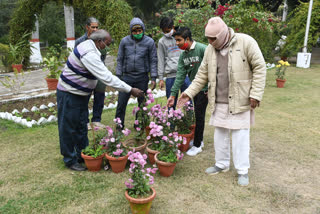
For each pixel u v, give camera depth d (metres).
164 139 2.87
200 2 7.98
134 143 3.39
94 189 2.62
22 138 3.99
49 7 23.62
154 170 2.38
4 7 28.11
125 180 2.79
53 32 25.39
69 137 2.89
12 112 5.17
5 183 2.75
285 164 3.17
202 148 3.67
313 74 9.98
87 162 2.92
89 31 3.76
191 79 3.42
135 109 3.41
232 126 2.61
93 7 8.67
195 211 2.29
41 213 2.27
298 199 2.46
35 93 7.06
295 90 7.29
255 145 3.74
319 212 2.27
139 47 3.92
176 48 3.96
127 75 4.05
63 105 2.77
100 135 3.16
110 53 8.07
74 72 2.68
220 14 7.57
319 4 12.43
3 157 3.36
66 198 2.48
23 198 2.48
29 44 12.07
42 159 3.30
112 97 6.57
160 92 6.59
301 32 12.49
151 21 19.27
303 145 3.72
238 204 2.39
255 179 2.82
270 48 12.43
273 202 2.42
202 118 3.30
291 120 4.84
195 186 2.69
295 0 19.17
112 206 2.36
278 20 8.67
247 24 9.22
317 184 2.72
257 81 2.42
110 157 2.86
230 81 2.52
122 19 8.33
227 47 2.53
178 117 3.44
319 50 18.67
